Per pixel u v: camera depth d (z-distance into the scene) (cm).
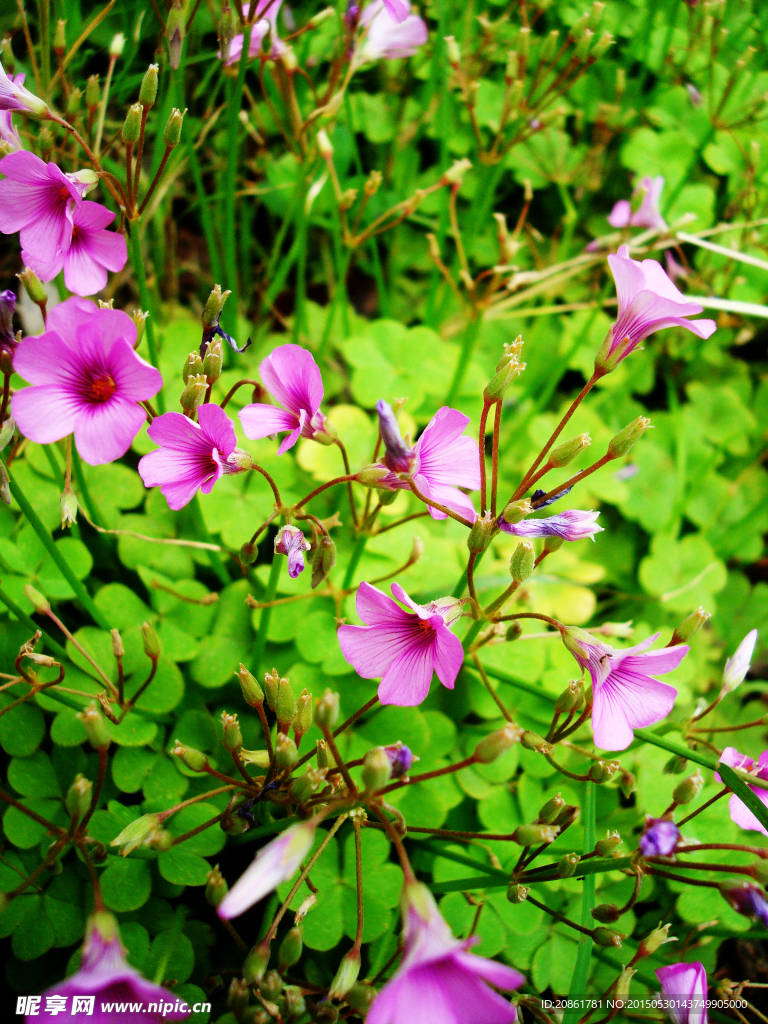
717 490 23
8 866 15
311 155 19
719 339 26
